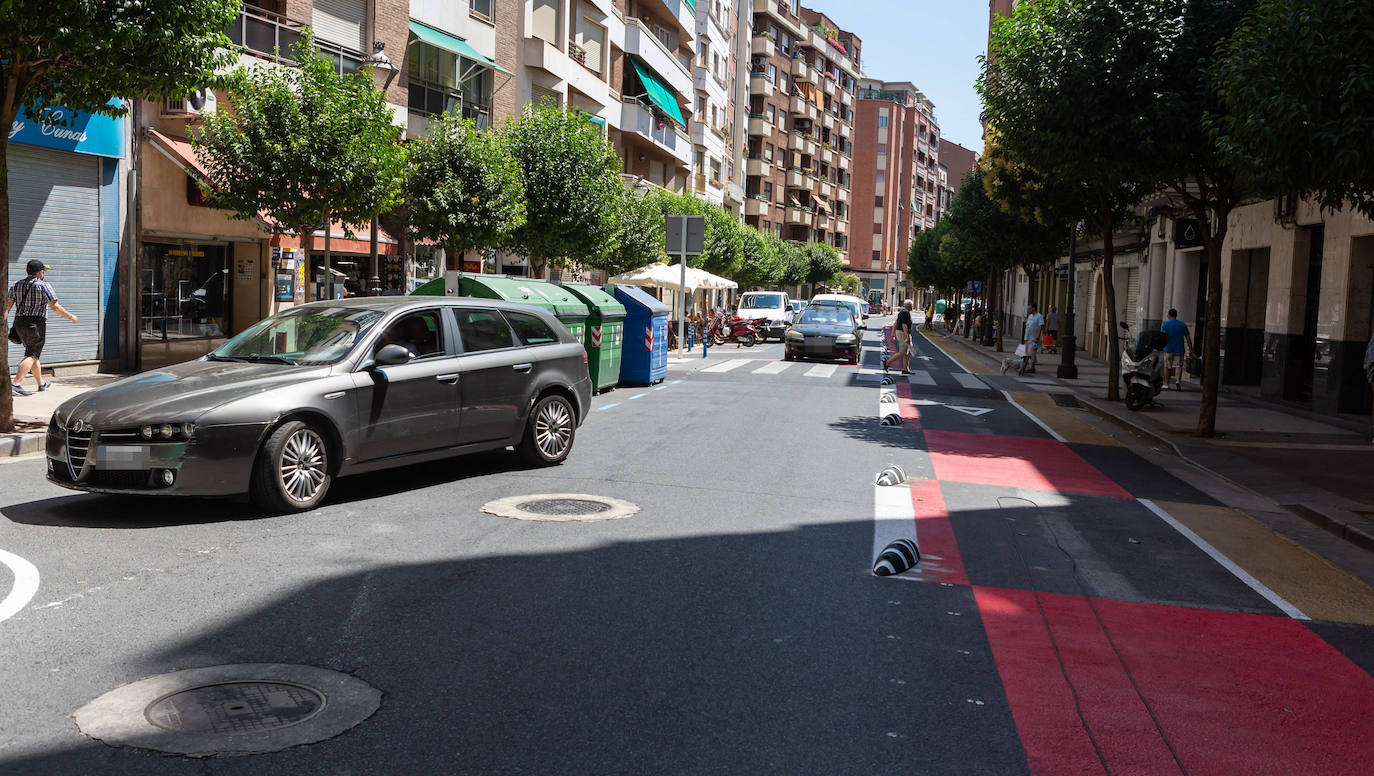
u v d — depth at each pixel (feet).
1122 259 107.14
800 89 279.69
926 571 20.77
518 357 29.94
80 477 21.89
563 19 114.62
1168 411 56.13
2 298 32.60
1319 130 27.68
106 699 12.66
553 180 83.71
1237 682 15.08
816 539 23.12
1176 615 18.56
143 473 21.67
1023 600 19.01
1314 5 27.35
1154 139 43.78
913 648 15.90
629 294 61.98
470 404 28.07
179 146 58.39
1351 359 53.06
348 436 24.50
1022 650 16.07
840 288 325.62
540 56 107.96
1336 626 18.40
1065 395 67.10
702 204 151.53
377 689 13.30
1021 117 48.26
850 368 84.94
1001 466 36.27
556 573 19.25
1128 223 94.38
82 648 14.39
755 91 252.42
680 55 178.60
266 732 11.87
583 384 32.65
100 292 54.95
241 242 66.80
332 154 51.34
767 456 35.47
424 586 18.03
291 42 70.28
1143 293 94.63
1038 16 47.78
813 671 14.66
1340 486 32.81
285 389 23.31
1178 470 37.45
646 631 16.10
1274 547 24.82
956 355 118.83
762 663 14.88
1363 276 52.75
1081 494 31.14
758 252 184.03
